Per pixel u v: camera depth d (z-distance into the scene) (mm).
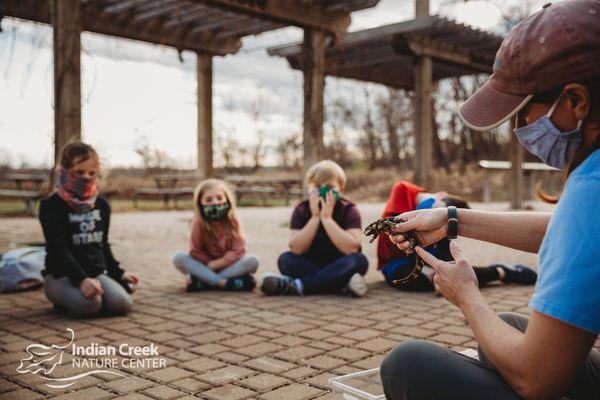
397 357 1444
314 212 4742
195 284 4844
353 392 1902
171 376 2709
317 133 10062
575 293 1111
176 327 3633
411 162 29609
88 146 4098
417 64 12406
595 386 1558
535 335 1174
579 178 1184
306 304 4324
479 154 26750
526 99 1285
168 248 7648
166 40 11477
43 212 3967
